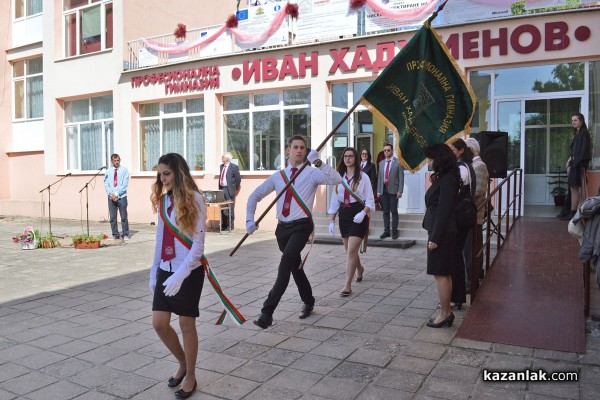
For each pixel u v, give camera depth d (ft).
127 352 15.51
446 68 17.76
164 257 12.16
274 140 42.57
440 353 14.66
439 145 16.34
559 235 25.61
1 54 62.08
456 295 18.44
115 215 38.81
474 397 12.05
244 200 43.01
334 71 38.47
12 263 29.63
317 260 28.53
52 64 55.93
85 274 26.53
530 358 14.06
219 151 44.75
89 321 18.60
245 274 25.67
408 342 15.58
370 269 25.98
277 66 40.96
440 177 16.42
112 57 50.80
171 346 12.69
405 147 17.71
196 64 45.03
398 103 17.61
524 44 32.12
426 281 23.26
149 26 52.24
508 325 16.17
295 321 17.90
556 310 17.03
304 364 14.21
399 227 34.96
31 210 58.65
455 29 33.86
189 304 12.15
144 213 49.29
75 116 56.24
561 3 31.01
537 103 33.19
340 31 37.88
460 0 33.45
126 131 49.96
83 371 14.15
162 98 47.60
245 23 42.24
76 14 54.90
